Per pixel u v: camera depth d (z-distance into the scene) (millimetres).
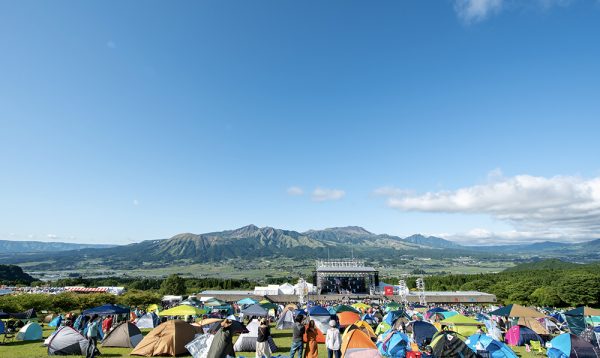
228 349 13211
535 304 83125
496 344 20219
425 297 68250
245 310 34281
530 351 24312
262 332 15258
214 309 44219
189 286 122875
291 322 33312
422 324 25125
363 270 77750
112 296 58781
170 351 19047
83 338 19234
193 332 20500
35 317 37844
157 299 65688
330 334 15961
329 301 68188
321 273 77188
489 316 37094
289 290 74938
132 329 22688
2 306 46438
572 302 78875
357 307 45000
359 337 16719
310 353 15250
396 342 20250
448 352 16812
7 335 28078
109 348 21469
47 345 20188
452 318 30203
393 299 68938
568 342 20297
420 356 17500
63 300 52250
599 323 34312
